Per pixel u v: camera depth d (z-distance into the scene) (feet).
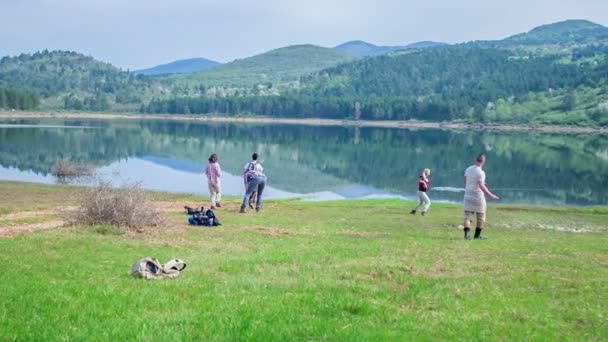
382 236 69.67
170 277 39.22
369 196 159.84
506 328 29.76
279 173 210.38
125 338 25.48
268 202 122.83
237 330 26.73
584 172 224.53
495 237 72.74
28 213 80.48
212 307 31.07
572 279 42.52
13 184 138.00
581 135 545.85
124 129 481.87
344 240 63.67
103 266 42.83
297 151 305.12
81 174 180.34
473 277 42.01
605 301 36.27
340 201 128.06
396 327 29.01
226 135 437.58
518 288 39.22
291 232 69.82
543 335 28.99
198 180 180.34
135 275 39.04
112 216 65.05
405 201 130.62
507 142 413.59
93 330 26.32
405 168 233.35
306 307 31.78
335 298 33.76
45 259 44.16
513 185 187.42
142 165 217.56
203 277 39.63
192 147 311.68
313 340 26.18
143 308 30.58
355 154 293.43
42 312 28.99
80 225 64.34
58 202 101.24
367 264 45.62
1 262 41.93
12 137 327.67
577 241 70.95
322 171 220.02
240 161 245.24
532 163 255.70
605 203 152.97
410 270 43.86
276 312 30.09
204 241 58.85
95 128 476.13
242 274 41.45
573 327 30.89
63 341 24.86
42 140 316.19
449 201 151.02
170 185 166.61
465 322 30.55
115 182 166.09
